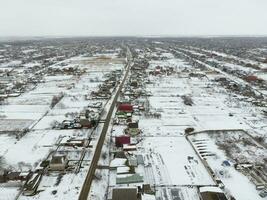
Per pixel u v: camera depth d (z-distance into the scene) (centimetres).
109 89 9744
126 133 5809
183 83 10881
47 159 4731
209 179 4112
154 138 5606
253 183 4031
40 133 5909
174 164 4562
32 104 8138
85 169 4412
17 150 5106
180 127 6238
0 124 6481
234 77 11988
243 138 5638
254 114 7200
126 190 3591
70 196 3706
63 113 7256
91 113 7031
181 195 3728
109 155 4894
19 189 3888
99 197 3694
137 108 7469
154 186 3928
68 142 5300
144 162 4619
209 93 9344
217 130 6009
